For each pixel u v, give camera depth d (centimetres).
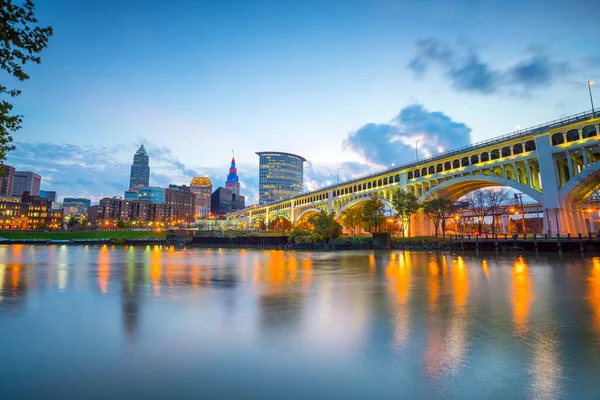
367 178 10581
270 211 18950
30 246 12056
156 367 845
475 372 815
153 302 1655
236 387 738
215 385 746
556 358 902
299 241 9219
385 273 2905
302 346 998
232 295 1853
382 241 7519
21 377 786
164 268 3591
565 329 1166
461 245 6406
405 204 7869
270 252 7581
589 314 1381
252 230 17238
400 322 1259
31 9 1062
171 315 1377
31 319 1312
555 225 5850
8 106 1167
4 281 2472
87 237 16950
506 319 1302
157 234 17438
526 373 809
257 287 2152
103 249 9662
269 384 751
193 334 1116
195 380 771
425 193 8556
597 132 5441
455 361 882
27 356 918
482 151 7231
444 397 692
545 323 1242
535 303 1598
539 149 6169
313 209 13750
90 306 1559
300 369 834
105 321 1281
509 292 1894
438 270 3088
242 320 1295
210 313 1412
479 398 688
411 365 856
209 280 2523
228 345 1007
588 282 2245
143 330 1161
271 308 1505
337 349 973
